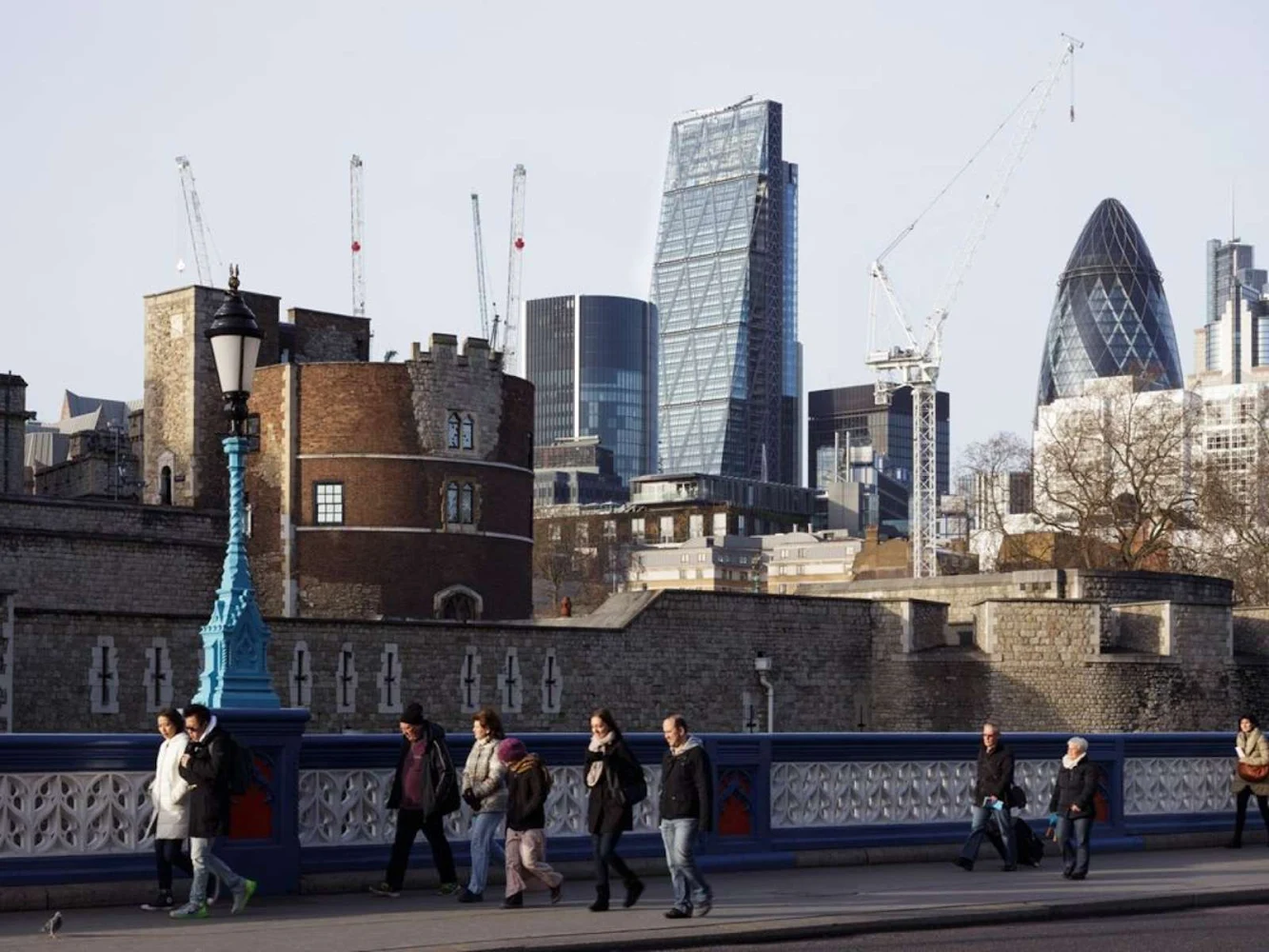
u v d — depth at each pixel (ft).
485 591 295.07
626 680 228.02
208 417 302.45
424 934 75.87
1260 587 404.77
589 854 96.63
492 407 298.56
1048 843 112.37
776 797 103.04
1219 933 82.17
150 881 84.07
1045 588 253.85
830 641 247.50
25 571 244.42
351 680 205.98
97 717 186.29
